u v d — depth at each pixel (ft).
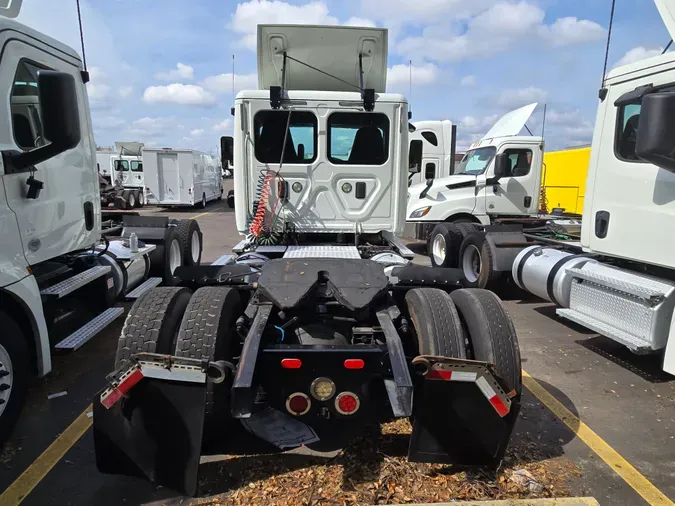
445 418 8.87
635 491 9.53
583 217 17.19
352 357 8.80
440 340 9.59
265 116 16.98
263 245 16.89
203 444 10.25
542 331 19.45
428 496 9.02
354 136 17.19
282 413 9.68
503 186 33.81
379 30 17.12
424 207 33.91
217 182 105.50
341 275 10.93
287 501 8.88
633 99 14.17
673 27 13.58
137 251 19.81
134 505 8.93
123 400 8.60
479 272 25.16
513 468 10.08
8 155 11.25
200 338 9.43
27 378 11.52
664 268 14.94
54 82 10.69
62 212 14.03
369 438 10.87
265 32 16.99
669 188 13.69
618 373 15.30
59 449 10.76
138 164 86.99
